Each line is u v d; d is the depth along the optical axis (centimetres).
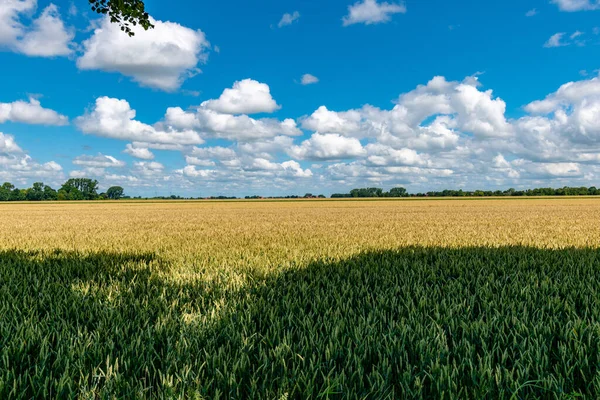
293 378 240
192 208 5172
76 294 446
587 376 250
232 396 231
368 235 1274
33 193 13788
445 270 605
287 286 509
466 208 4359
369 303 411
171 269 631
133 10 903
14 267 645
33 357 285
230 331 329
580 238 1127
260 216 2861
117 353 280
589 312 381
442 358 272
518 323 331
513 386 233
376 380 236
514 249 849
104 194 14988
